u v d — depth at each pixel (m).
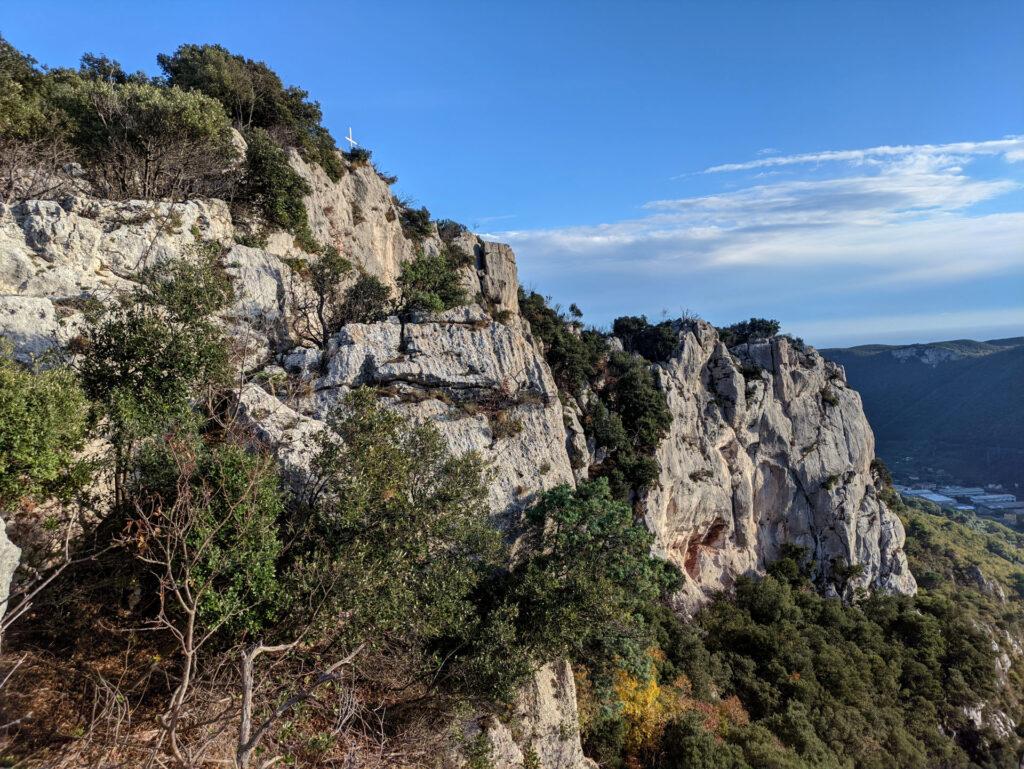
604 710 22.19
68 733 9.94
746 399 61.91
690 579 47.72
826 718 35.41
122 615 12.48
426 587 13.30
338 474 14.09
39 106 24.02
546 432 23.66
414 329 23.91
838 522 61.19
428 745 12.90
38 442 10.38
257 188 29.97
